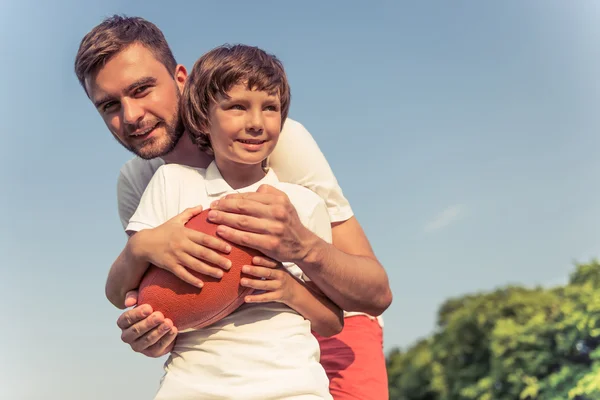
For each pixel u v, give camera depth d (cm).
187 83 198
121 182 248
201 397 175
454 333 1137
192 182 195
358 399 247
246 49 193
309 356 182
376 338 259
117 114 209
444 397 1141
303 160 214
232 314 182
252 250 176
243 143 186
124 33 206
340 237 219
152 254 175
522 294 1100
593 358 946
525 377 1011
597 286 1007
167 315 176
